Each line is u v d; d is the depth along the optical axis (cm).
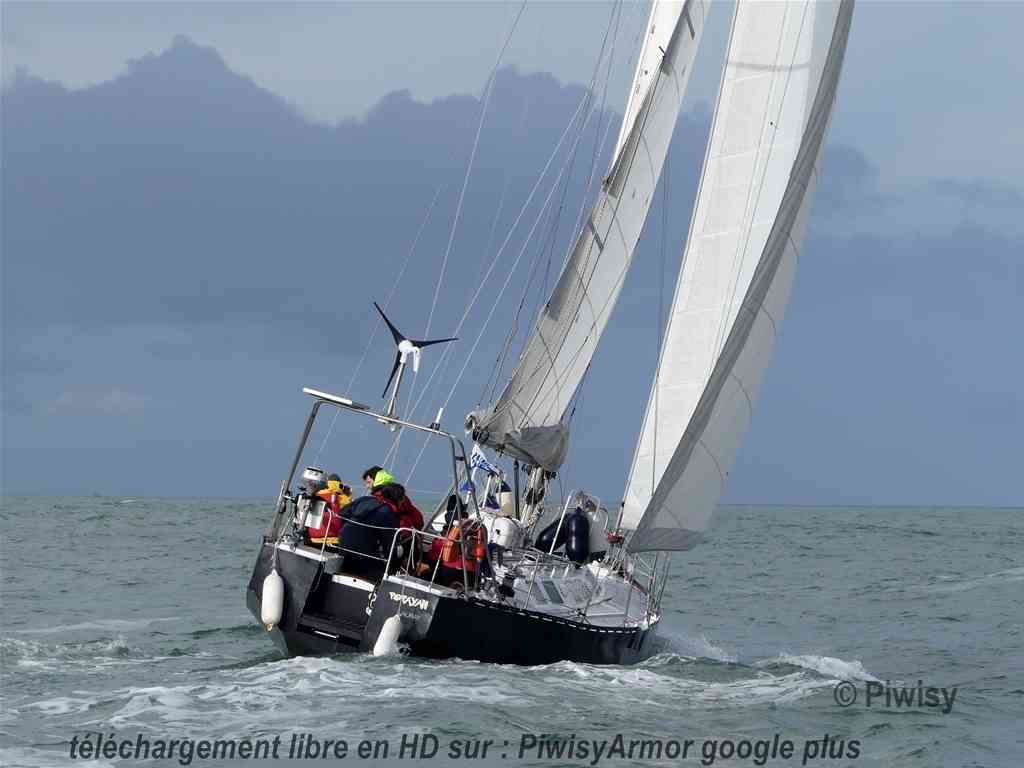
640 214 7619
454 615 5238
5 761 4009
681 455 6569
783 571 14312
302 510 5716
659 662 6288
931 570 14288
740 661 6756
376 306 5753
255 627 7612
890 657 7331
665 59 7600
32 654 6056
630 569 7062
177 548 15925
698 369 7131
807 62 7106
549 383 7431
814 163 6962
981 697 5884
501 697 4909
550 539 6588
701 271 7231
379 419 5659
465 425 7294
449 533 5503
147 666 5719
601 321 7550
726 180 7238
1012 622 9038
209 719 4531
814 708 5294
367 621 5372
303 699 4784
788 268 6888
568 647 5569
